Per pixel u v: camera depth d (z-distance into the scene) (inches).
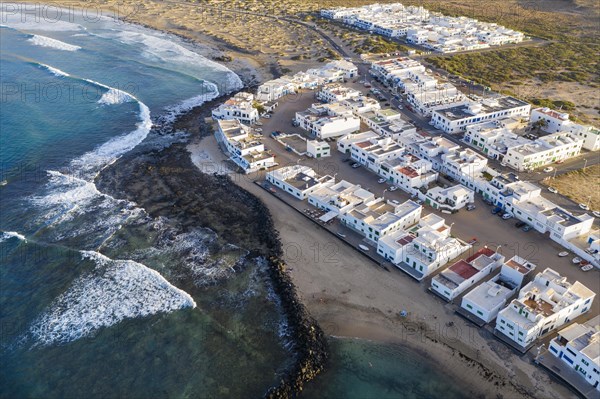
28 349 3762.3
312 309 4003.4
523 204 5088.6
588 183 5738.2
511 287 4101.9
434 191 5369.1
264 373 3540.8
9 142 6752.0
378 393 3395.7
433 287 4138.8
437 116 7111.2
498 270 4355.3
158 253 4746.6
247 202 5447.8
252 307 4094.5
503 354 3590.1
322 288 4200.3
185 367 3595.0
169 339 3814.0
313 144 6274.6
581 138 6535.4
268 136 6860.2
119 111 7810.0
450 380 3452.3
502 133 6520.7
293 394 3378.4
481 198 5457.7
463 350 3634.4
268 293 4229.8
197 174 6023.6
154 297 4197.8
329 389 3420.3
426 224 4709.6
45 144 6761.8
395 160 5949.8
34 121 7347.4
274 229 4931.1
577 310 3836.1
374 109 7455.7
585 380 3356.3
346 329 3833.7
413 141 6501.0
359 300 4069.9
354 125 6948.8
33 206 5457.7
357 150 6195.9
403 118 7465.6
